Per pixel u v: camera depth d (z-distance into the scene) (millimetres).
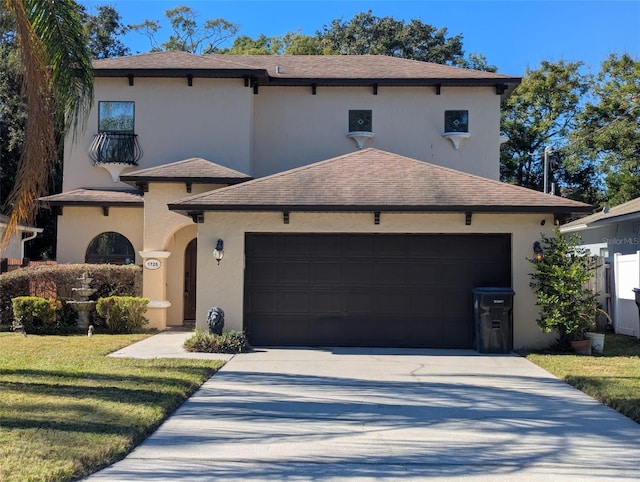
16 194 9305
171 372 10438
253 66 21047
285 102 20594
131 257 18859
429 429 7422
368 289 13812
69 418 7320
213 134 19656
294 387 9711
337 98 20609
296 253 13898
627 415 8016
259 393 9258
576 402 8812
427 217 13648
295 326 13828
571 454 6512
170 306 18422
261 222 13781
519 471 5996
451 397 9094
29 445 6242
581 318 13094
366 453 6504
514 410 8352
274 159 20500
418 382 10188
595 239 24000
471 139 20438
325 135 20516
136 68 19266
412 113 20516
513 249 13594
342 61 22344
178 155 19625
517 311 13539
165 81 19781
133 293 17250
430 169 14930
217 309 13492
